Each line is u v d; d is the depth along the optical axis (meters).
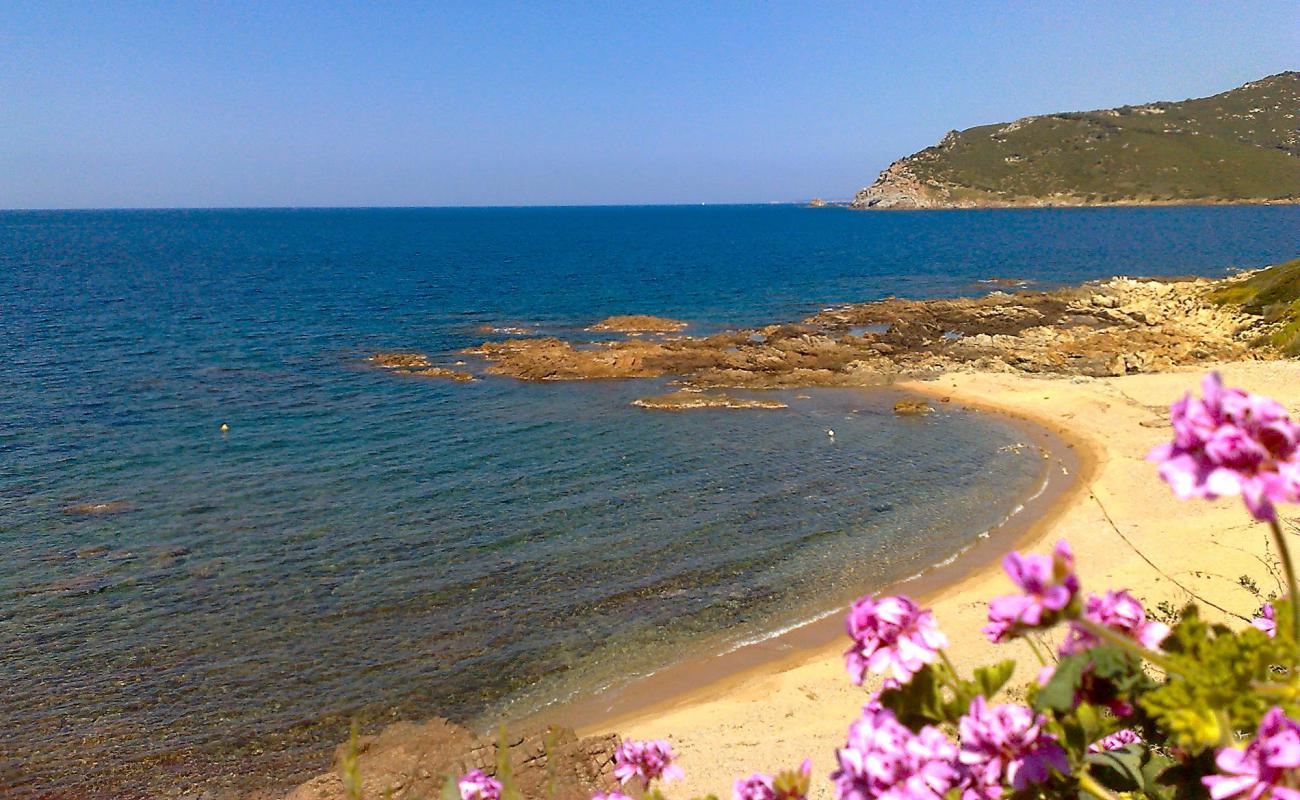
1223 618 12.94
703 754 11.97
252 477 23.73
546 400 32.97
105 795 11.45
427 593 16.98
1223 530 17.59
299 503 21.78
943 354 38.34
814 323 47.53
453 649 15.05
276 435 27.83
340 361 39.78
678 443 27.09
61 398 32.03
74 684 13.88
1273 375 29.67
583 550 19.02
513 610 16.38
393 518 20.80
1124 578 15.63
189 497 22.16
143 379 35.41
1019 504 21.59
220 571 17.89
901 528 20.20
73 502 21.72
